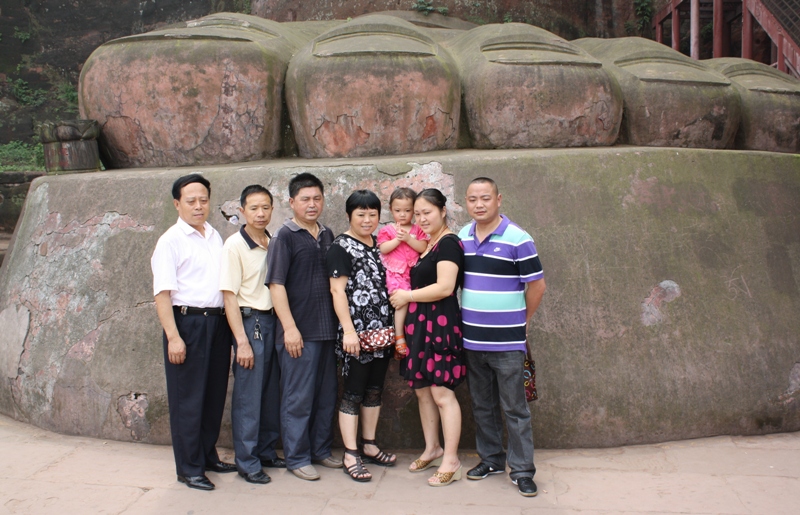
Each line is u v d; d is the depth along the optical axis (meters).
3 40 14.68
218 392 3.18
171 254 3.00
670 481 3.05
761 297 3.76
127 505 2.90
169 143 4.28
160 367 3.60
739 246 3.83
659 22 9.05
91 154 4.39
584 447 3.46
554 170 3.72
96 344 3.72
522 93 4.21
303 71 4.25
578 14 7.27
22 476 3.19
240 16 4.99
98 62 4.37
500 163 3.71
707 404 3.52
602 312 3.54
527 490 2.93
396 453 3.45
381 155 4.18
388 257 3.20
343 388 3.50
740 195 3.95
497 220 3.03
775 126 4.90
